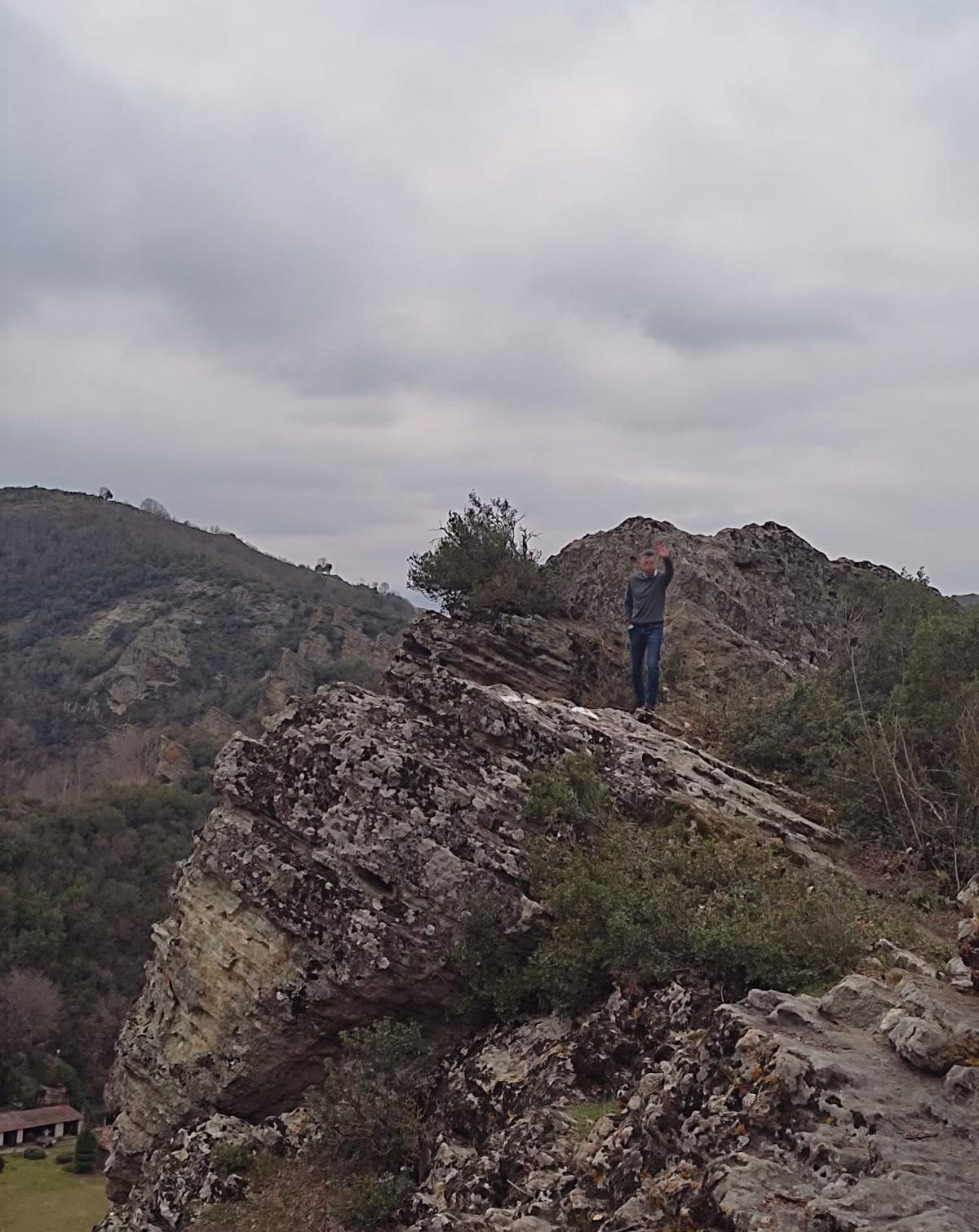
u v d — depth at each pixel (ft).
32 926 135.44
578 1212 20.80
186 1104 35.01
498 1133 26.81
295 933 34.14
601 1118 23.67
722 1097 20.02
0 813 153.28
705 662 55.01
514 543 60.13
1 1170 104.01
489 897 32.83
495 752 37.11
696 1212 17.57
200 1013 35.78
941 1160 16.74
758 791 39.78
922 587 58.34
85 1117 116.47
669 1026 25.40
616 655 55.42
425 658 53.93
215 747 206.59
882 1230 15.14
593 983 29.35
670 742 41.09
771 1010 22.09
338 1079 31.37
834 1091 18.53
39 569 300.81
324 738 36.91
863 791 40.04
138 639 256.73
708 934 25.89
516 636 54.08
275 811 36.24
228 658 261.03
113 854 150.92
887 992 22.24
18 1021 124.36
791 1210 16.42
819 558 70.59
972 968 22.59
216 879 36.86
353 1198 28.48
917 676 42.55
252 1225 29.71
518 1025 31.53
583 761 35.86
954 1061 19.03
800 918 26.66
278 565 340.59
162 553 314.96
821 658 62.85
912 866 36.55
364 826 34.58
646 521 63.77
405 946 33.01
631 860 30.71
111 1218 34.76
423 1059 32.50
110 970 136.87
